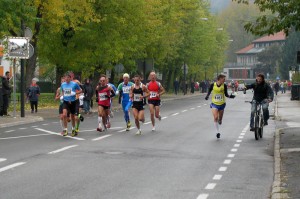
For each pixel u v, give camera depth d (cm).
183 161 1741
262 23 2223
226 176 1481
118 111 4609
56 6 4534
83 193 1234
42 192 1241
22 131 2758
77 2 4875
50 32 4881
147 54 6981
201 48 10106
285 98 7512
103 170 1552
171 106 5569
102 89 2669
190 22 9069
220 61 13900
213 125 3141
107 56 5406
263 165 1681
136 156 1836
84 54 5322
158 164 1672
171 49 7450
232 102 6569
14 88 3538
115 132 2669
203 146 2148
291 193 1212
